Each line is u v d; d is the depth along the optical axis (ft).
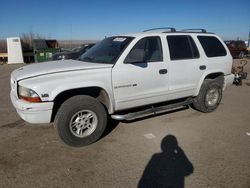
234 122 16.98
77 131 13.07
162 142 13.76
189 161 11.67
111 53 14.53
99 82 12.98
